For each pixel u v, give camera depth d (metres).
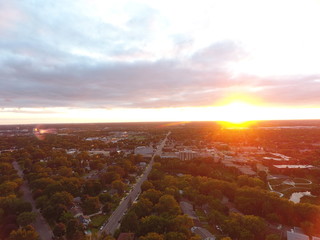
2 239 172.62
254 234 166.75
